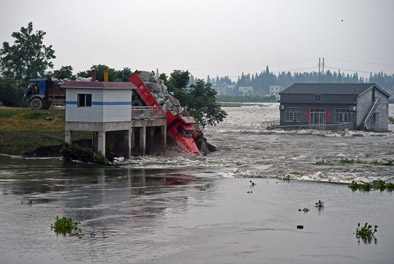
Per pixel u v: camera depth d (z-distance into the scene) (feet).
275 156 164.86
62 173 116.67
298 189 102.12
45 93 184.14
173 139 163.12
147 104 166.81
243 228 72.64
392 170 129.90
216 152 177.47
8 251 61.46
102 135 130.62
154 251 62.08
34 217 76.43
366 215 80.94
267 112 627.46
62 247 62.95
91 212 80.02
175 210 82.33
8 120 157.17
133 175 117.19
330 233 70.74
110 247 63.26
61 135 146.82
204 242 65.92
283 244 65.67
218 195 94.99
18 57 314.55
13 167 122.83
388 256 61.62
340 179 113.19
